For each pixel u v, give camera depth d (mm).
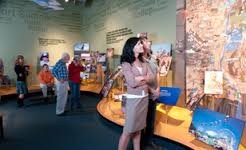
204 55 5137
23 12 9516
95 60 9617
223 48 4699
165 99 4242
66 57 6039
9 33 9234
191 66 5484
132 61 3043
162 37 6750
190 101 5469
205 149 3330
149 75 3111
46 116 6016
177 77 5883
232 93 4535
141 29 7617
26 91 7551
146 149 3729
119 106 5977
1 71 8773
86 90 8945
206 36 5066
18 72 7301
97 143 4109
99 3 10023
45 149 3906
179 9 5730
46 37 10164
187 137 3787
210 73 4426
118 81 7637
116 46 9047
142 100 3055
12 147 4000
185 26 5609
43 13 10031
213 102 4875
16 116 6059
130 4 8094
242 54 4332
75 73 6625
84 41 11242
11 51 9312
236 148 3057
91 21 10688
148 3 7238
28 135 4594
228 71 4605
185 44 5637
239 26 4363
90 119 5664
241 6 4312
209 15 4973
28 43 9695
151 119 3715
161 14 6734
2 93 8289
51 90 8164
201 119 3697
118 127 4719
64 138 4398
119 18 8766
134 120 3033
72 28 10938
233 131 3158
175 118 4770
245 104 4301
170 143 3758
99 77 9578
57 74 6012
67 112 6379
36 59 9922
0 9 8992
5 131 4852
